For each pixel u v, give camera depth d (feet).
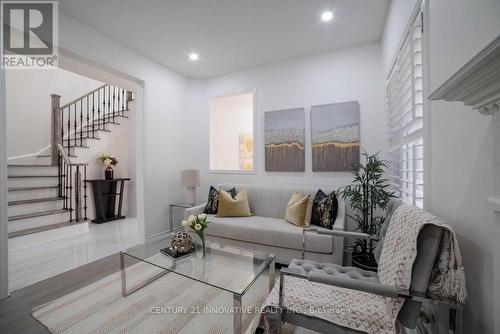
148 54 10.27
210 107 12.88
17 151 13.78
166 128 11.56
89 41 8.13
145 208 10.58
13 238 9.64
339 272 4.84
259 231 8.11
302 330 4.98
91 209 15.12
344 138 9.53
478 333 2.96
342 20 7.92
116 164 16.24
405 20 5.54
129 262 8.46
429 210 4.26
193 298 6.17
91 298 6.14
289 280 4.60
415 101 4.87
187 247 6.25
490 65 1.79
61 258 8.84
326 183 9.95
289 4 7.15
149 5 7.14
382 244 4.75
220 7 7.27
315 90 10.21
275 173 11.02
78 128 16.48
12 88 13.70
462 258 3.28
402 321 3.34
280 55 10.38
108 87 17.58
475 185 3.00
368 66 9.29
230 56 10.48
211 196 10.59
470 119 3.10
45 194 12.71
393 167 7.40
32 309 5.66
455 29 3.32
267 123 11.08
